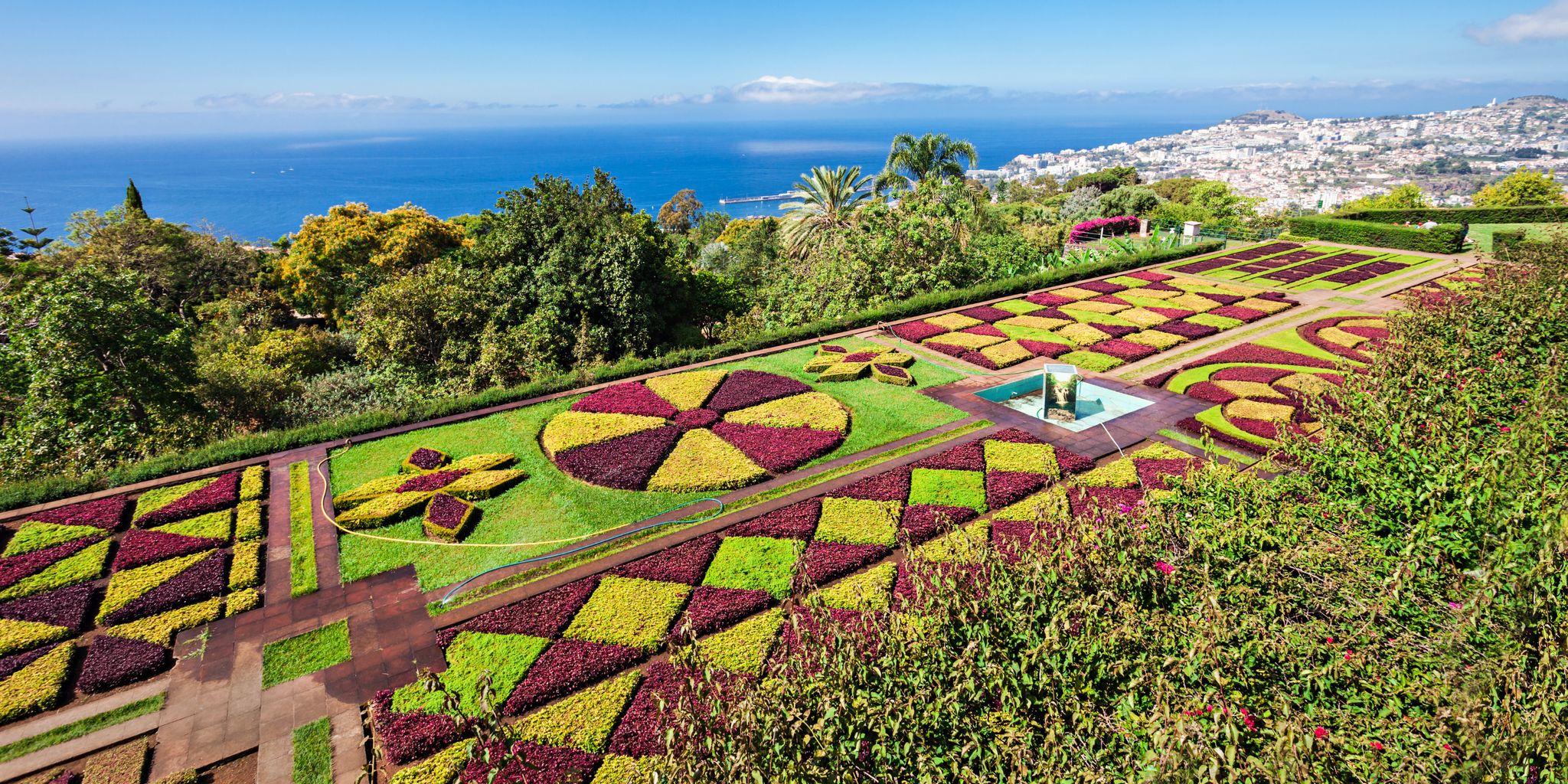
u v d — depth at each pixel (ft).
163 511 50.39
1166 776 15.89
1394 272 123.03
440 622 40.55
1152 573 23.57
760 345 87.71
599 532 48.70
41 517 50.37
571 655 36.94
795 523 48.34
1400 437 30.37
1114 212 231.91
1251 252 142.10
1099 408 69.56
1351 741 18.51
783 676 21.43
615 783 29.55
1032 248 139.54
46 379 62.49
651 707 33.40
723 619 39.17
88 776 31.40
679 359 81.66
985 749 19.83
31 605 41.27
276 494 54.34
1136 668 20.45
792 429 63.10
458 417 67.56
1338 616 23.38
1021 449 58.23
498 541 48.08
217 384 75.10
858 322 95.45
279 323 150.30
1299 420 62.75
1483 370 40.88
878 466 57.21
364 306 94.27
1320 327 90.79
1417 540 25.05
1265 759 16.97
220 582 43.37
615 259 96.22
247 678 36.99
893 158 152.76
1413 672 21.01
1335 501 29.09
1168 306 102.42
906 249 114.01
